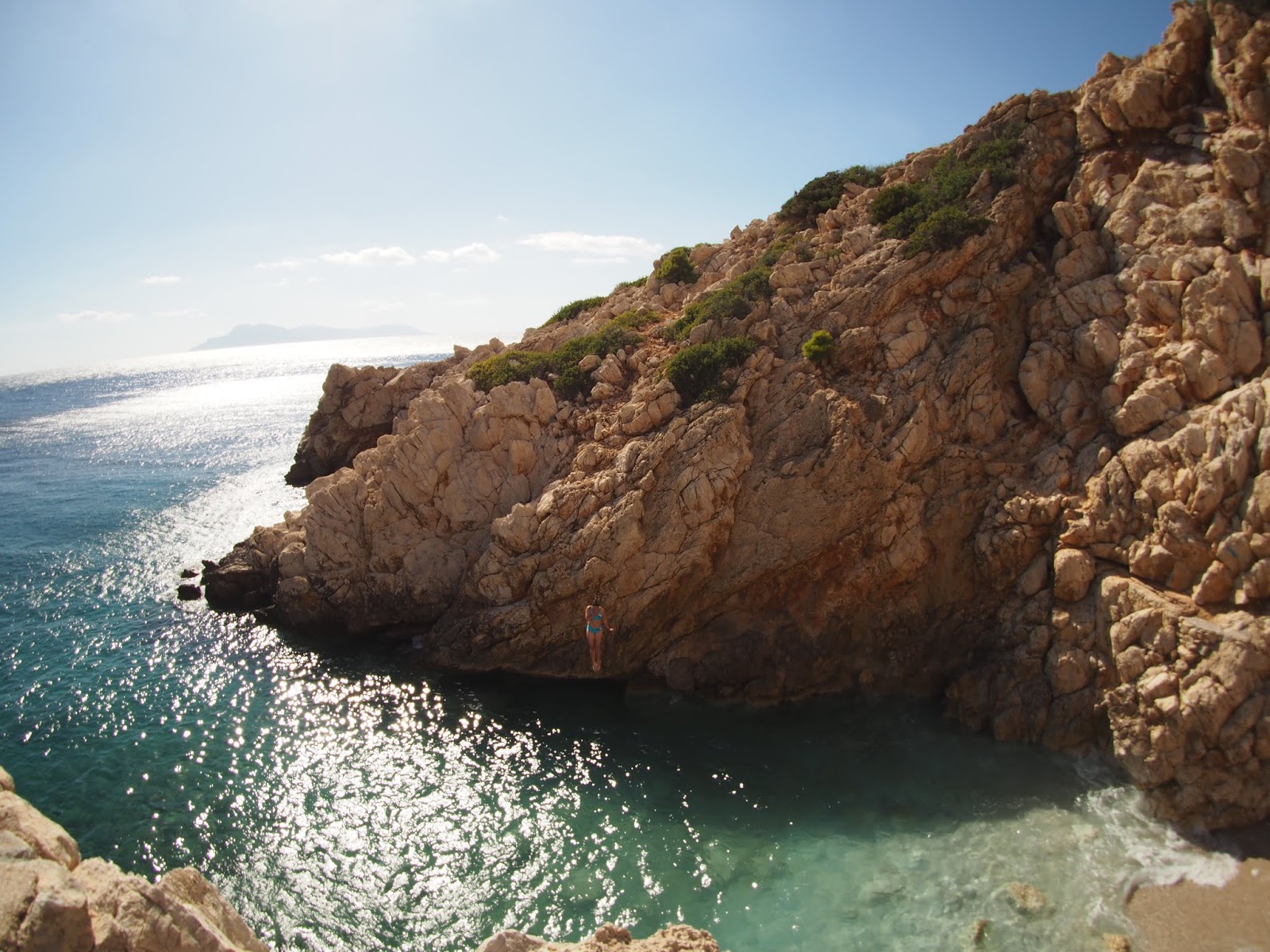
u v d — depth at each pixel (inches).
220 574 1504.7
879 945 679.7
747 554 1148.5
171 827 861.8
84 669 1243.2
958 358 1150.3
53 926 359.3
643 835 835.4
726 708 1096.2
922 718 1027.9
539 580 1187.9
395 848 826.8
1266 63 1017.5
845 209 1520.7
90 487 2568.9
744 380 1219.2
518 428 1408.7
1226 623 805.2
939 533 1096.8
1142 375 1002.1
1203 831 769.6
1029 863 760.3
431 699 1141.7
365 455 1485.0
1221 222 1012.5
